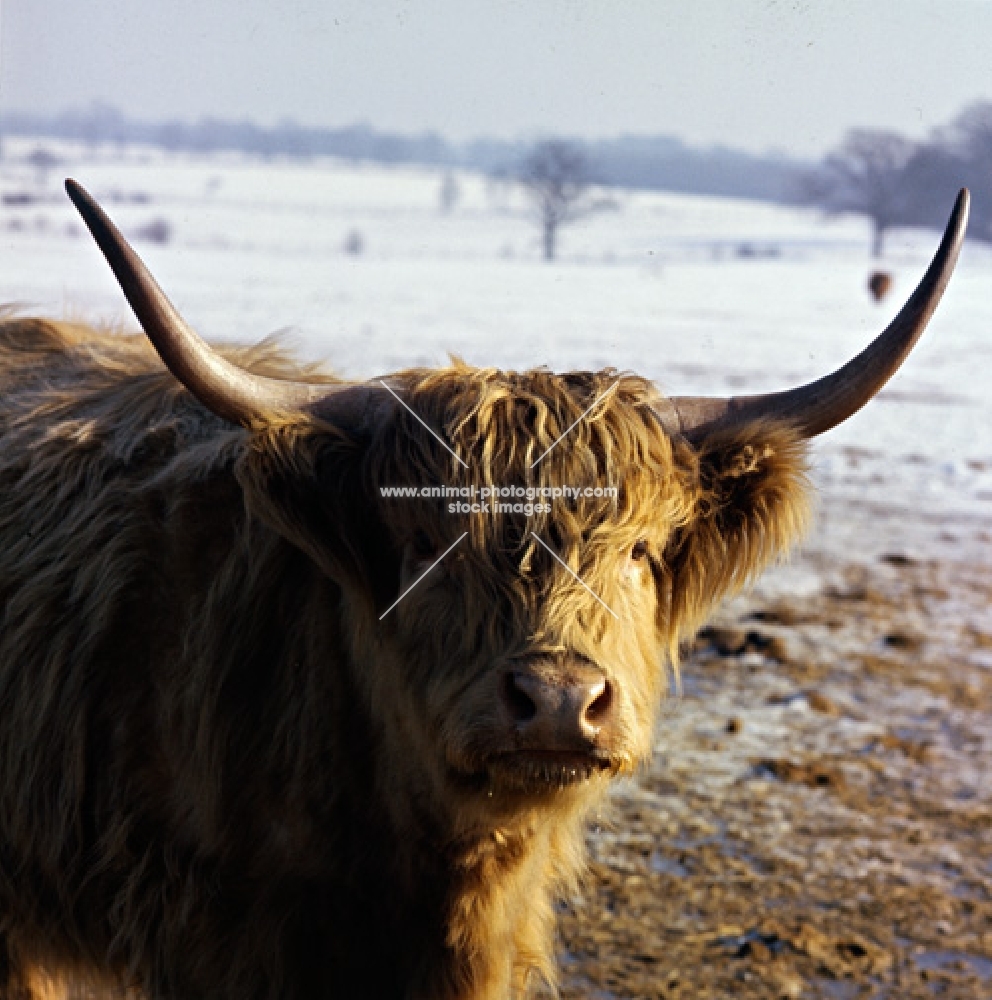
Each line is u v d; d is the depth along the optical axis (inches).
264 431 115.6
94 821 133.7
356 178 4252.0
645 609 124.4
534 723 107.1
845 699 273.3
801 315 1471.5
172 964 131.7
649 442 121.3
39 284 1240.2
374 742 126.0
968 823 221.8
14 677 138.7
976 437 641.0
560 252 2768.2
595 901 192.7
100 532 137.1
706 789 229.6
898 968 178.7
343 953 128.3
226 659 128.3
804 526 131.7
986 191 2025.1
